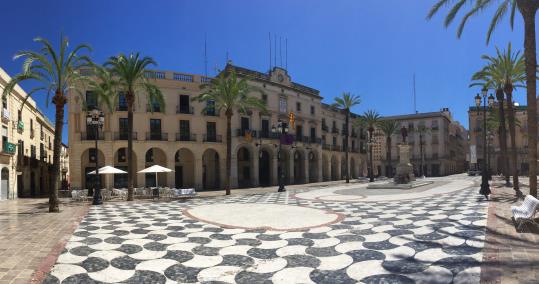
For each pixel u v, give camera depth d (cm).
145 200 2355
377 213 1314
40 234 1022
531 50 1375
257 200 2148
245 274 624
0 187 2775
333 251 757
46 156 4612
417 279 562
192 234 990
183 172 4072
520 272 562
